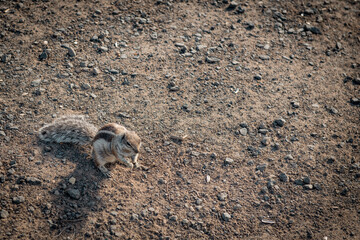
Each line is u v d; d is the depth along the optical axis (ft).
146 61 49.24
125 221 31.89
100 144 33.32
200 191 35.37
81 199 32.53
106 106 42.06
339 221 34.19
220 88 46.85
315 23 61.26
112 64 47.93
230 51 53.01
